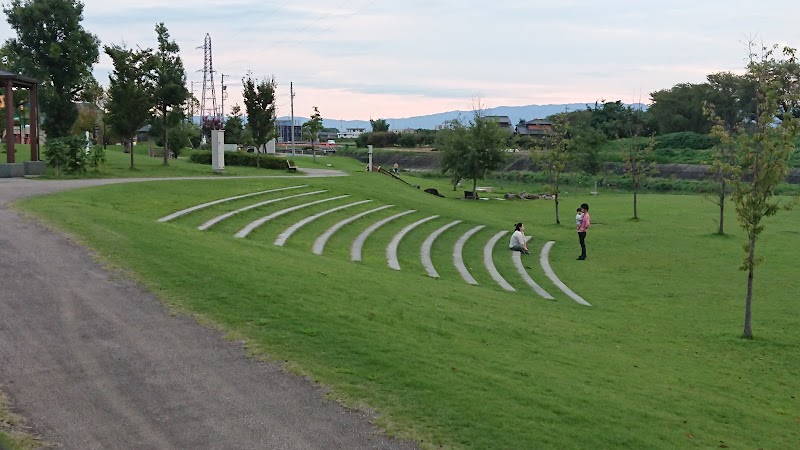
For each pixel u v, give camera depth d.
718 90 99.19
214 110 101.00
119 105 35.28
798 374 12.73
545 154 39.06
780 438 9.21
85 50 44.50
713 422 9.37
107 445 6.77
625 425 8.41
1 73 29.62
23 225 15.30
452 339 11.27
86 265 12.67
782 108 15.26
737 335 15.26
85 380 8.23
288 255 17.14
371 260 20.44
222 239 17.53
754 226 15.08
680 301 18.94
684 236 30.97
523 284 20.64
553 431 7.78
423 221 30.97
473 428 7.59
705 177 67.06
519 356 11.03
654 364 12.40
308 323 10.68
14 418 7.15
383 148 126.75
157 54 41.00
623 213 41.25
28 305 10.54
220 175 37.56
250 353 9.33
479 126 50.31
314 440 7.08
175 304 11.09
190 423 7.32
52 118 44.41
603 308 17.94
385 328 11.07
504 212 41.72
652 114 109.62
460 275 20.53
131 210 20.86
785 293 19.83
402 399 8.17
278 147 116.06
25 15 42.38
